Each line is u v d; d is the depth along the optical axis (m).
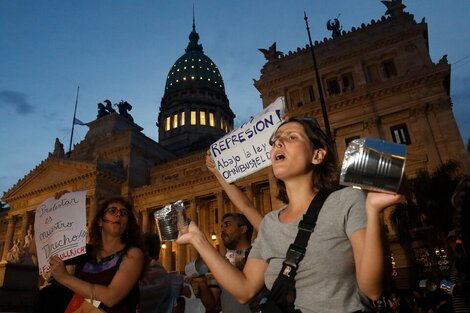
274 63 48.47
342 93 40.56
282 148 3.07
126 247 4.82
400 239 26.39
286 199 3.63
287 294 2.40
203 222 50.94
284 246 2.62
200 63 113.00
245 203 4.30
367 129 38.72
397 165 1.71
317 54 46.38
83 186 52.81
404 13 43.25
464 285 3.51
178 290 7.09
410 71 39.03
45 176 58.03
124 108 79.75
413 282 27.14
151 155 64.00
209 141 81.56
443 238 24.77
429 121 36.69
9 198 59.75
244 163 4.39
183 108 100.88
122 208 5.19
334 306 2.28
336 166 3.06
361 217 2.29
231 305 5.38
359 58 43.28
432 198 25.00
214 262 2.77
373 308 2.43
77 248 4.82
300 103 44.53
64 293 4.83
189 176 51.69
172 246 51.25
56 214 5.12
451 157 34.34
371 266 1.95
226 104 110.12
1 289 13.90
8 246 56.72
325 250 2.38
